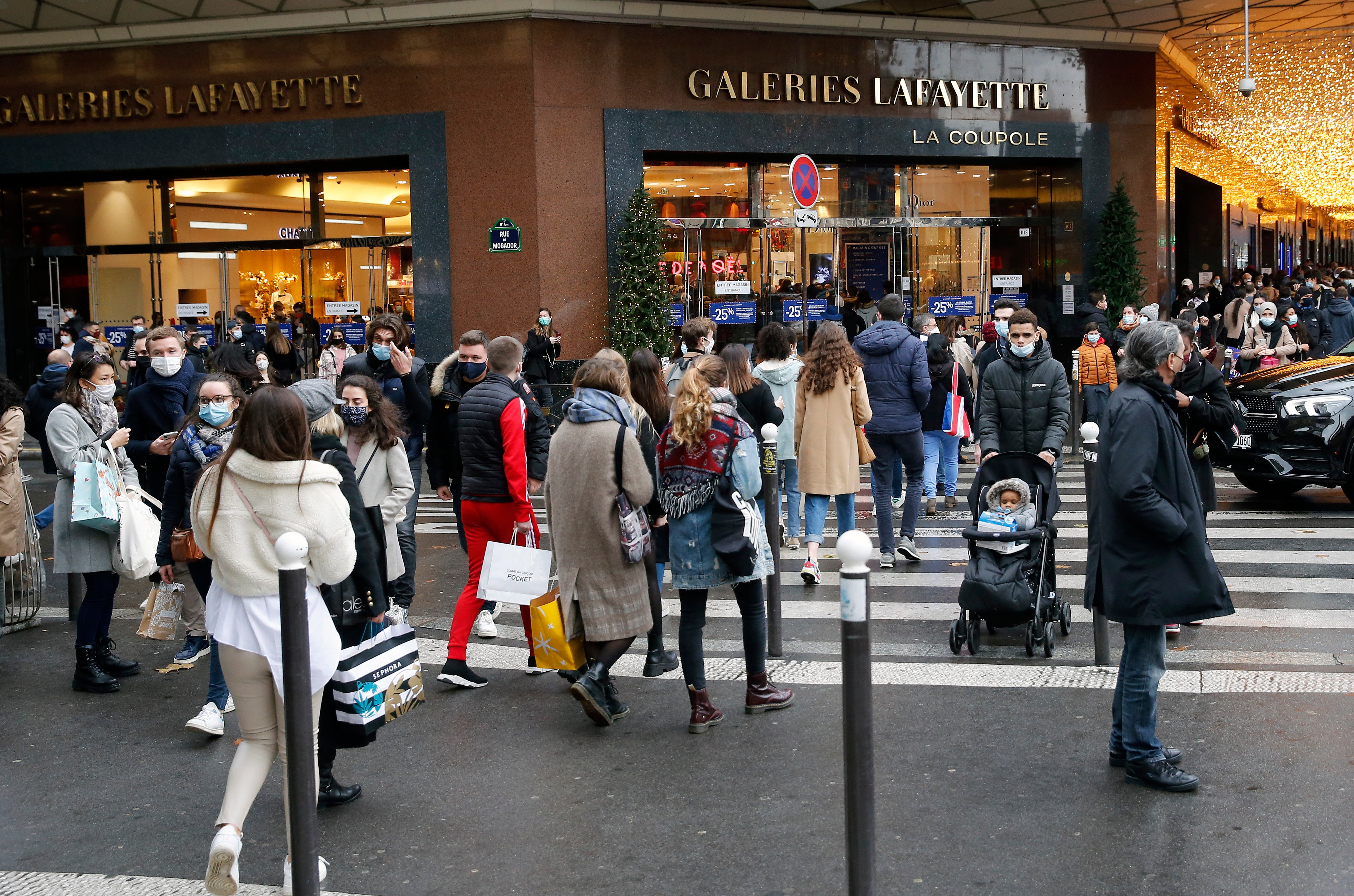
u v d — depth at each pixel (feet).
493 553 21.17
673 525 19.31
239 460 13.97
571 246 63.36
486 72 62.39
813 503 29.45
